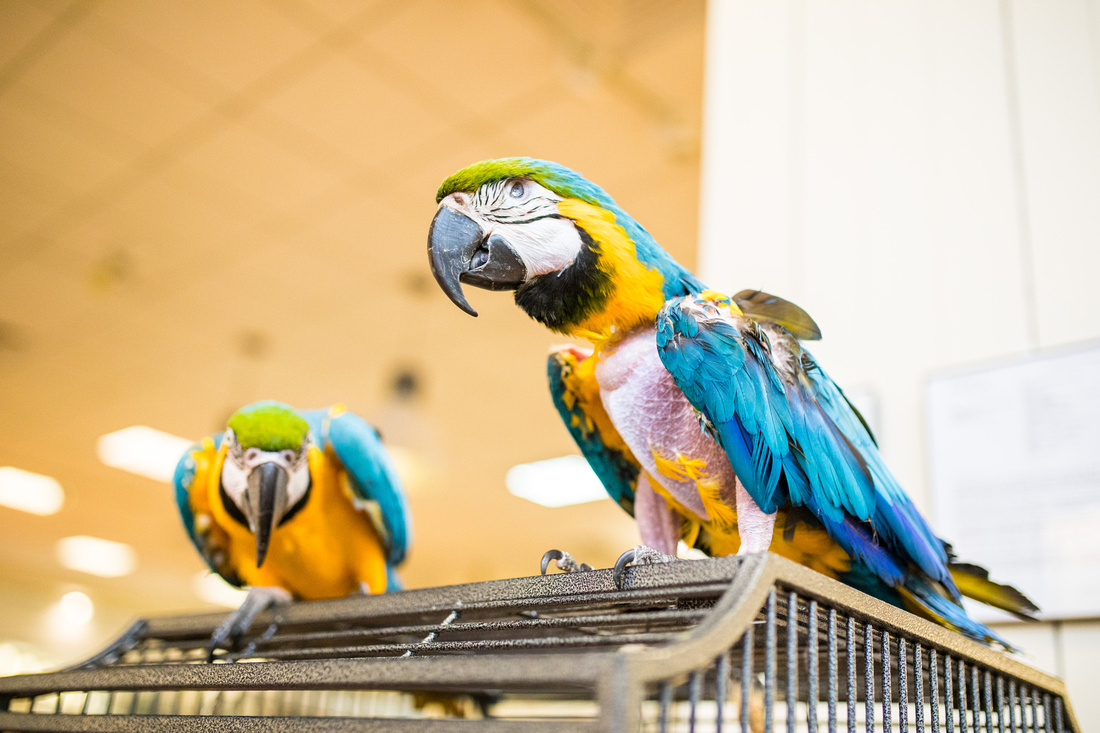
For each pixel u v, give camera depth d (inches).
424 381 206.4
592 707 74.3
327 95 134.0
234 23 121.1
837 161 86.2
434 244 40.3
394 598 39.4
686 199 152.3
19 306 203.5
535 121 136.9
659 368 38.8
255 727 31.9
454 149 144.6
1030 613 52.5
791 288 85.0
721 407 34.9
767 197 90.0
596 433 47.6
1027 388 68.4
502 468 287.7
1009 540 66.1
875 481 39.4
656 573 29.7
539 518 338.3
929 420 72.7
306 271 182.5
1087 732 60.2
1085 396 65.6
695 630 24.5
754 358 36.3
